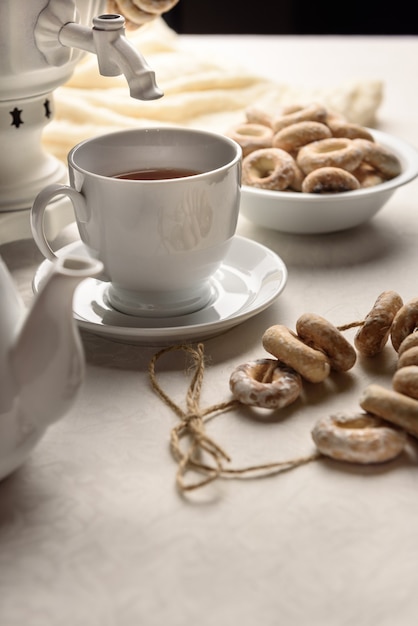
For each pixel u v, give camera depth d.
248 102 1.04
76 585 0.56
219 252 0.72
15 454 0.59
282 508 0.59
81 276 0.57
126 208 0.69
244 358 0.70
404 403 0.62
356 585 0.56
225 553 0.57
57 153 0.95
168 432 0.64
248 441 0.63
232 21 2.24
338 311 0.74
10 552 0.57
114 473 0.62
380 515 0.59
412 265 0.80
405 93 1.12
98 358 0.70
